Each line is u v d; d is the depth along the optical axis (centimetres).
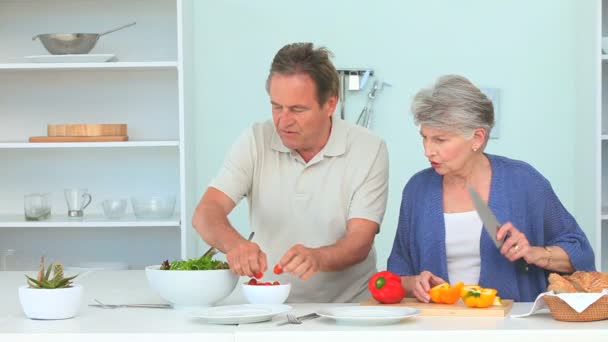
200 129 442
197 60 441
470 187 222
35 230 453
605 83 441
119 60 446
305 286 267
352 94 438
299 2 438
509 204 236
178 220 409
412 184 250
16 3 448
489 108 226
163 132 449
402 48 437
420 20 436
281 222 265
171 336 179
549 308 191
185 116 411
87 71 448
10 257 421
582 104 421
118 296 239
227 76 441
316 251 229
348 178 262
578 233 238
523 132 438
